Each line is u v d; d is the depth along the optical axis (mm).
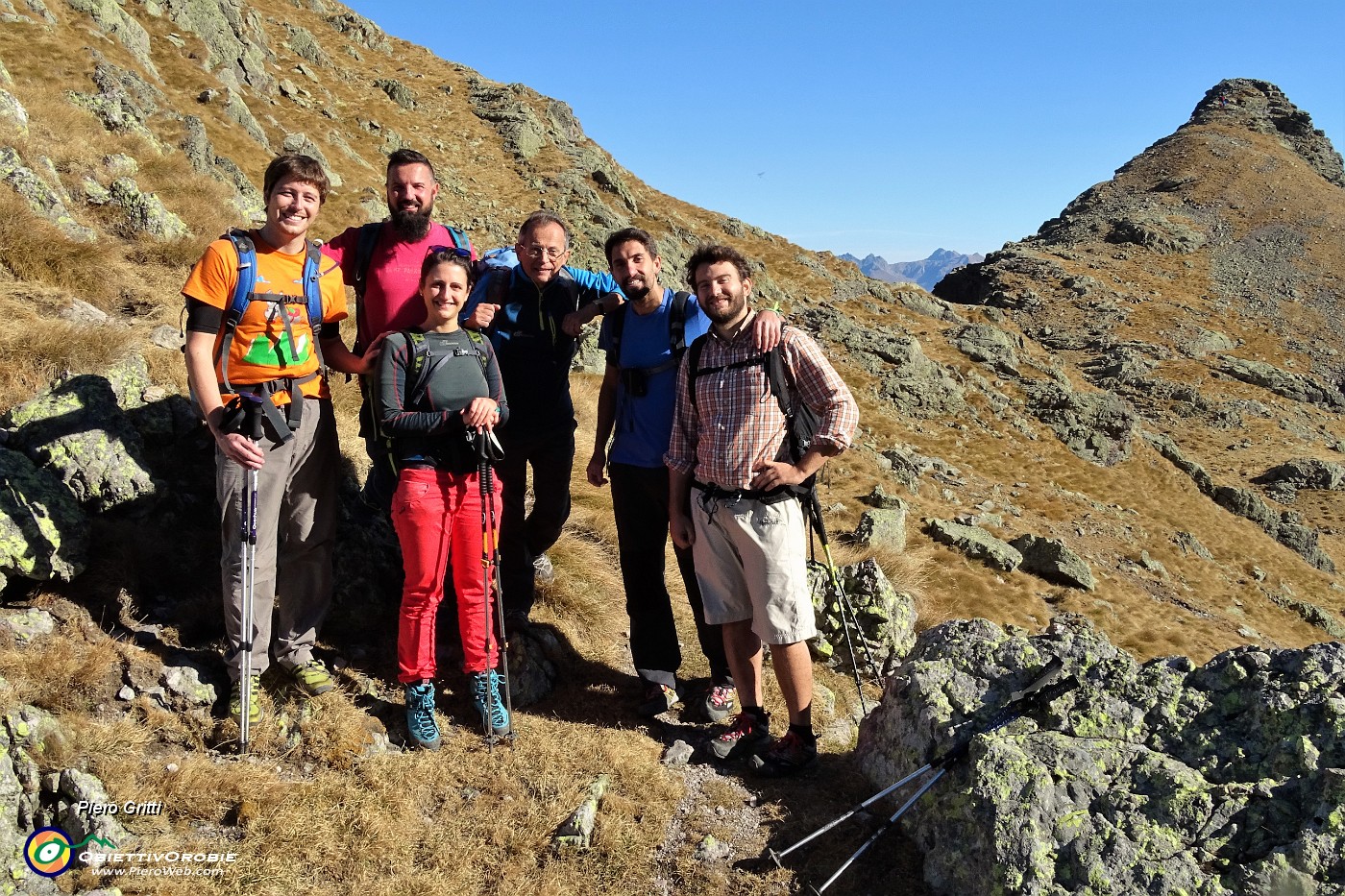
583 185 54469
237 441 3836
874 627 6750
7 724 3568
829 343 51500
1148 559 37625
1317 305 99062
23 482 4301
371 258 4707
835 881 3879
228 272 3918
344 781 4023
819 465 4254
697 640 6242
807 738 4582
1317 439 71562
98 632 4270
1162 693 4113
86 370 5934
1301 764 3611
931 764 4012
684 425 4566
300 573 4445
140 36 29094
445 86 61375
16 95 14695
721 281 4180
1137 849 3486
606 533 8016
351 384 9055
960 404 50125
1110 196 133250
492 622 5004
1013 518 37125
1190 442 69438
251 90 38656
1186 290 102250
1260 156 136125
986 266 111312
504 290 4855
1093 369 80438
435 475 4242
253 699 4219
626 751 4590
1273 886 3285
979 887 3629
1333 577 46688
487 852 3854
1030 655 4402
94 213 12000
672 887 3812
